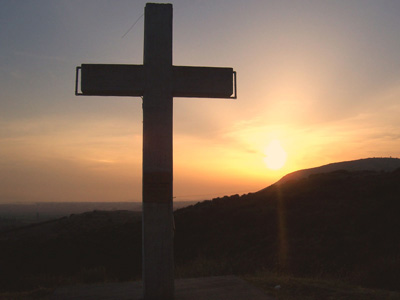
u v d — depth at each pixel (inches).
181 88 292.7
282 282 342.3
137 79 289.1
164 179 276.8
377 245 856.9
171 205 276.7
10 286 513.3
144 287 270.7
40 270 1007.6
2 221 5984.3
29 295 318.7
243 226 1332.4
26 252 1261.1
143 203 274.5
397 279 415.5
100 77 288.5
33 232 2097.7
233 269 470.3
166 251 272.4
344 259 775.7
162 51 290.8
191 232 1438.2
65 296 297.0
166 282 270.5
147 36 291.3
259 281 345.4
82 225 2156.7
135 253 1102.4
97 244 1309.1
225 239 1206.3
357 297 292.8
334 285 339.6
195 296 284.0
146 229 272.1
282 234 1120.8
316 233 1063.6
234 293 294.7
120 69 289.3
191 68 295.9
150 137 280.1
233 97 306.2
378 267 450.6
